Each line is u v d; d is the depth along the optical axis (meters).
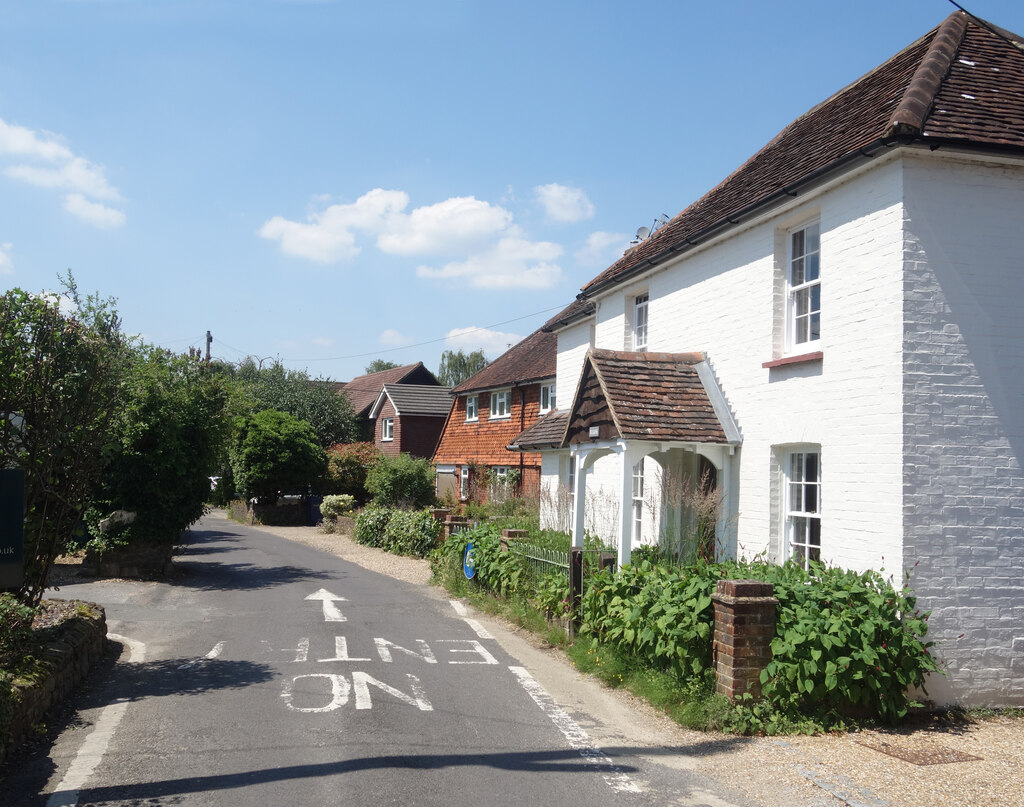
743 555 10.20
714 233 11.09
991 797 5.30
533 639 10.21
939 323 7.85
